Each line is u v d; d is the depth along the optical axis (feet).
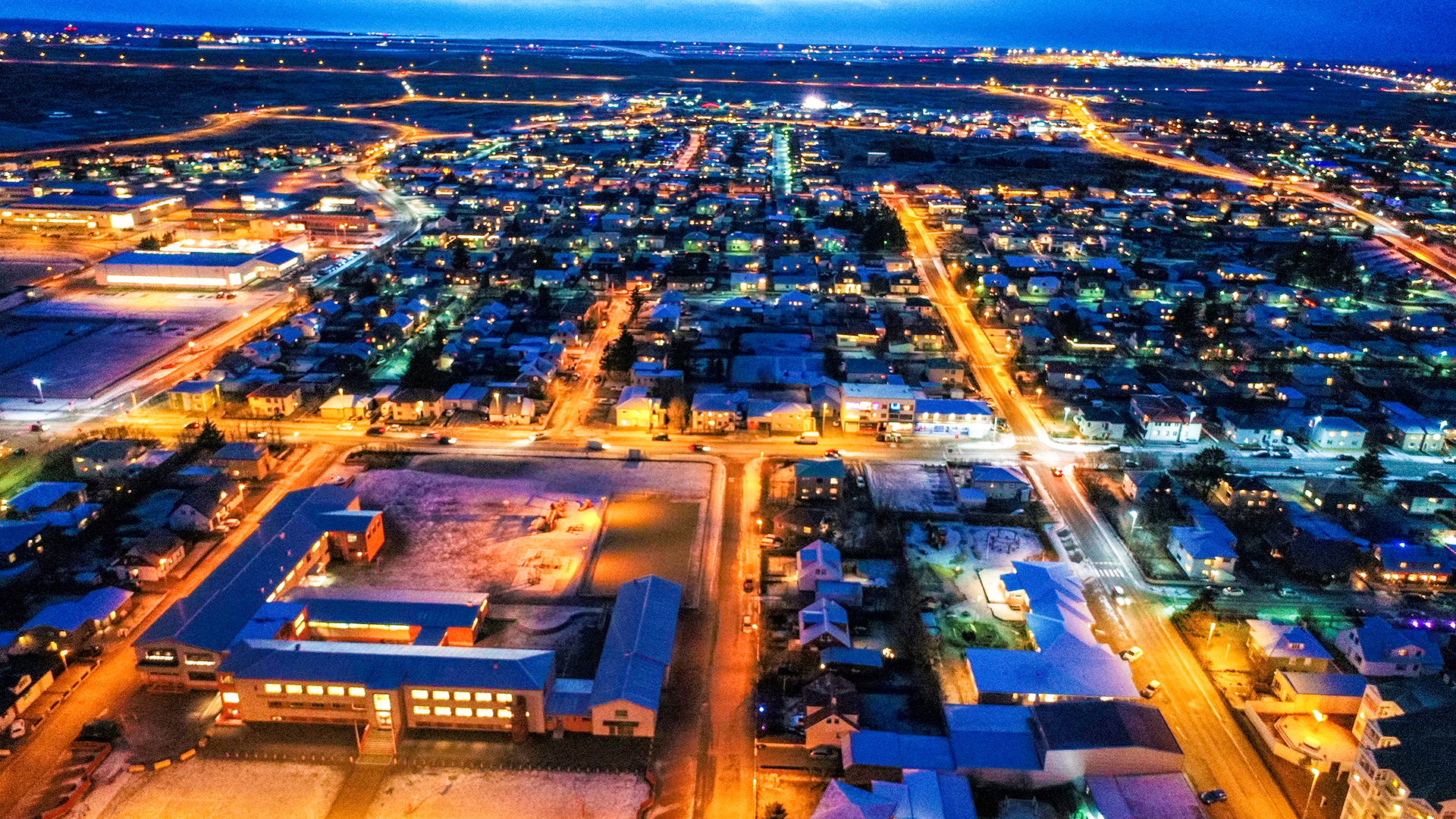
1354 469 383.24
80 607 266.57
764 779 218.59
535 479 373.81
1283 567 313.94
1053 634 258.98
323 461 387.55
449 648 240.53
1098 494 361.92
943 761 215.92
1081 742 209.97
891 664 259.80
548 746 227.81
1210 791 213.66
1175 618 281.54
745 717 238.89
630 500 355.97
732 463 391.24
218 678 232.73
